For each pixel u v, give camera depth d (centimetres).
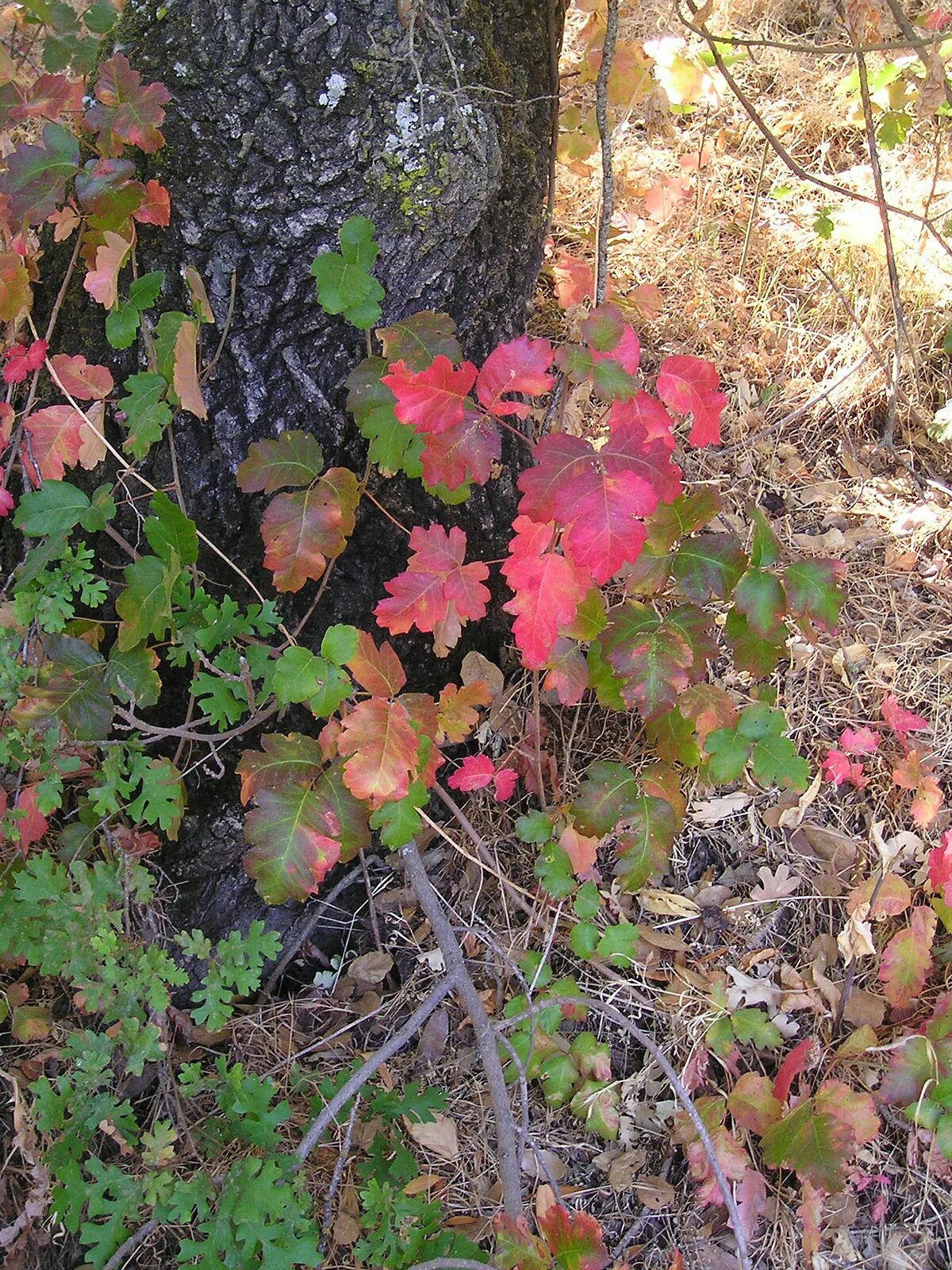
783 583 90
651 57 129
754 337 136
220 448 92
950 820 106
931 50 108
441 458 79
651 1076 96
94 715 84
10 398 90
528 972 97
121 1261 80
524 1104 87
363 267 83
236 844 98
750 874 105
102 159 82
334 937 104
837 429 131
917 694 112
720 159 150
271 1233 75
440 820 107
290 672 80
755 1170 92
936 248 134
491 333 102
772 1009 99
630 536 75
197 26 86
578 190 144
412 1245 81
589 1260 76
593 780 93
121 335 85
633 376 78
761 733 92
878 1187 93
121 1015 80
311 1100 94
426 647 104
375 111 87
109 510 86
